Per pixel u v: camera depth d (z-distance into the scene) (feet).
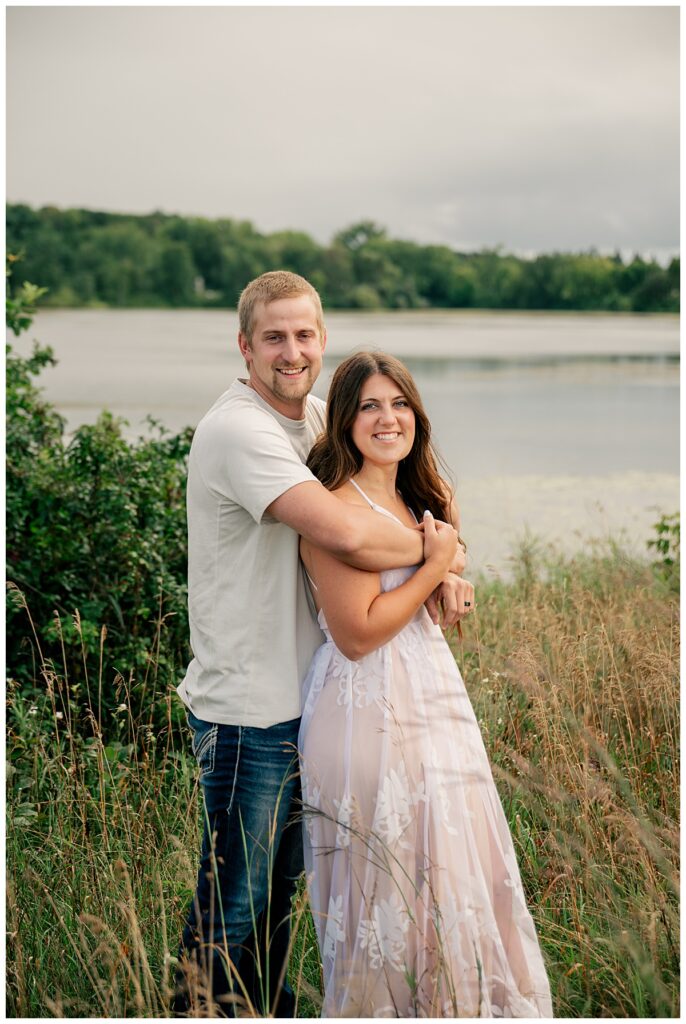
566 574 18.63
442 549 8.27
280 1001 9.01
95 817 10.71
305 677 8.51
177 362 66.59
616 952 8.68
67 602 13.93
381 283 153.38
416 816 8.11
